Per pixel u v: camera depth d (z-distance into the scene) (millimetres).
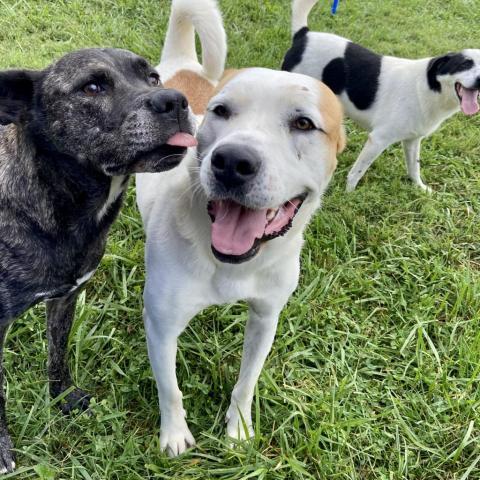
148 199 686
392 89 1148
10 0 1405
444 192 1171
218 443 691
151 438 688
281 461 665
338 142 593
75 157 570
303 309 848
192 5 804
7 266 577
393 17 1803
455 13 1946
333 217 1040
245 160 477
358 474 694
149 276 606
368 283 924
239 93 528
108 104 557
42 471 608
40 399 686
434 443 729
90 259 639
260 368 686
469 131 1347
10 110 569
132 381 730
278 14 1607
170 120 550
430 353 837
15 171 579
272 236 549
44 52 1247
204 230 562
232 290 599
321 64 1229
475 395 772
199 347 778
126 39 1343
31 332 777
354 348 831
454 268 1007
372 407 767
